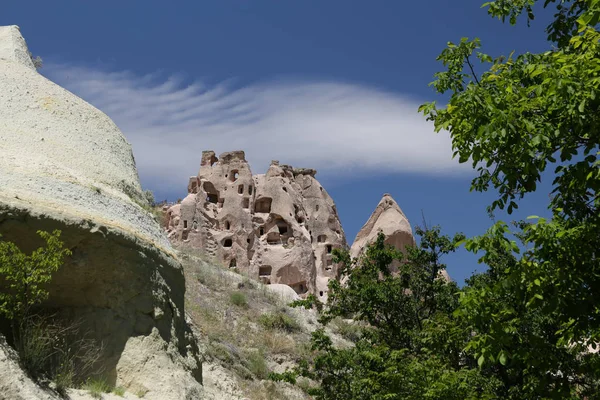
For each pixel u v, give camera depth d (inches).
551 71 430.0
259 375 1142.3
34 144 713.6
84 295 601.3
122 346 600.7
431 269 885.8
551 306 441.7
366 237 2231.8
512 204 483.5
